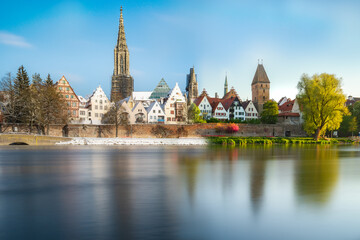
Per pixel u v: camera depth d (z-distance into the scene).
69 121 88.38
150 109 115.56
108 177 23.12
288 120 120.94
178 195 16.69
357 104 115.94
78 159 37.31
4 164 31.91
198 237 10.65
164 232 11.04
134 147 63.28
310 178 22.64
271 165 31.31
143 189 18.36
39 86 79.38
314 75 84.19
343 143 88.00
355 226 11.98
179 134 92.25
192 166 30.33
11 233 10.88
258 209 14.02
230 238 10.61
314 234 11.14
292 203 15.09
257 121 109.56
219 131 96.31
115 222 12.06
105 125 85.62
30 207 14.23
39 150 52.19
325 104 80.81
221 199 15.79
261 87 164.12
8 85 77.75
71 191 17.84
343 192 17.73
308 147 67.94
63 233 10.88
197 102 132.62
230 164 32.12
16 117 78.38
